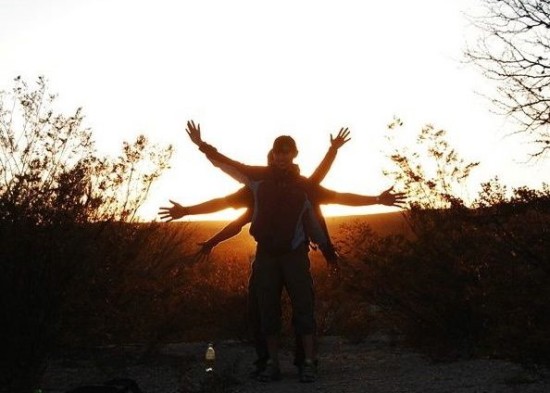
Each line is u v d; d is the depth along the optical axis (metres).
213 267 11.65
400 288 9.19
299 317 7.64
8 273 6.77
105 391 5.92
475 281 8.55
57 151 7.77
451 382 7.03
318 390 7.02
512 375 7.15
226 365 8.84
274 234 7.59
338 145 7.76
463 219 8.30
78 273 7.14
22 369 6.92
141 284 8.66
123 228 8.48
